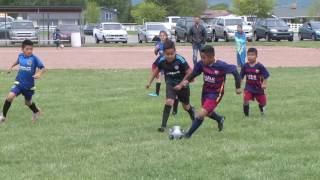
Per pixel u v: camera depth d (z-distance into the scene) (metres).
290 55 30.81
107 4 138.12
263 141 8.78
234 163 7.41
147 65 24.86
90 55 31.95
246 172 6.95
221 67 9.05
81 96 14.21
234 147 8.33
